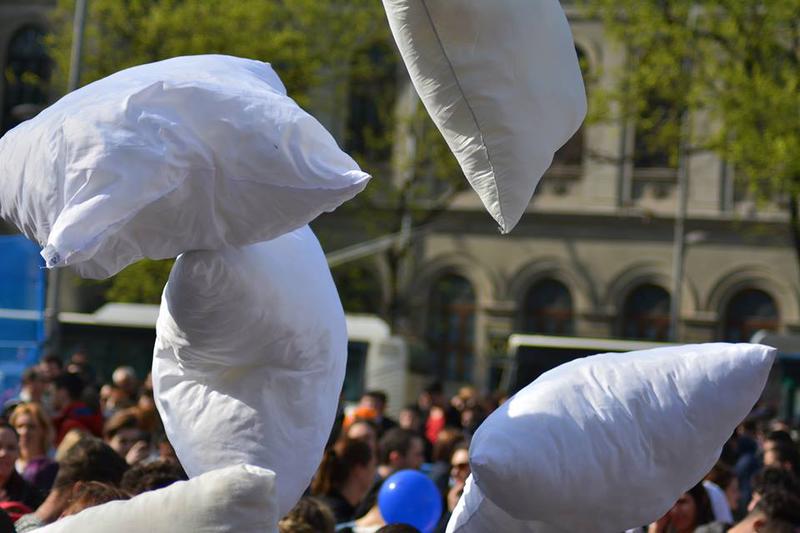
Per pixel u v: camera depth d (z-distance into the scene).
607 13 52.72
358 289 77.31
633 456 5.80
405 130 73.81
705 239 76.50
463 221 79.25
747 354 5.96
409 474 12.72
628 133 77.62
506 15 5.77
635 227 77.50
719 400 5.89
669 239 77.12
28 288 41.41
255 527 4.68
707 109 51.88
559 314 78.38
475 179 6.02
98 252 5.47
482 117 5.87
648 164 77.62
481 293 78.81
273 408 6.13
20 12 80.88
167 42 62.41
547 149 6.02
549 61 5.93
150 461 11.57
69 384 23.22
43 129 5.42
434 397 37.81
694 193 76.81
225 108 5.55
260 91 5.71
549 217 78.31
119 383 29.73
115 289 60.28
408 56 5.88
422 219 73.81
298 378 6.14
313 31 67.88
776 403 48.84
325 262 6.42
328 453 14.80
